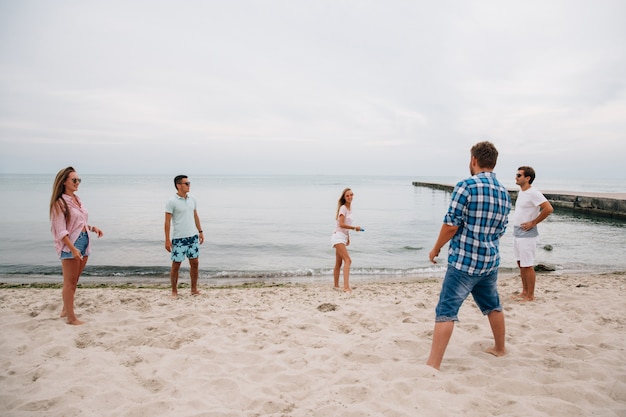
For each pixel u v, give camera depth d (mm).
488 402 2639
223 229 17891
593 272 9773
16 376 3160
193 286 6520
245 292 6859
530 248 5594
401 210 27781
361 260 11547
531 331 4230
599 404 2662
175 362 3484
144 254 11984
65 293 4504
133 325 4535
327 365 3404
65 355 3625
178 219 6195
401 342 3895
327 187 78312
